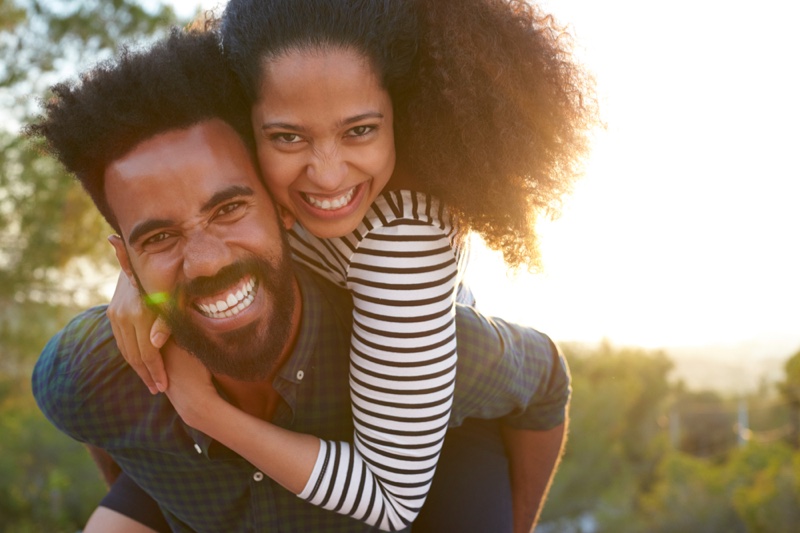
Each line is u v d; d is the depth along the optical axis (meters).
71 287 11.27
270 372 1.70
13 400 13.80
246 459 1.71
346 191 1.56
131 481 2.12
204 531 1.90
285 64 1.47
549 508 21.62
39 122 1.57
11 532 12.34
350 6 1.48
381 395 1.62
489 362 1.88
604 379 29.30
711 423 42.50
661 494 22.73
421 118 1.56
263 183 1.58
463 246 1.74
